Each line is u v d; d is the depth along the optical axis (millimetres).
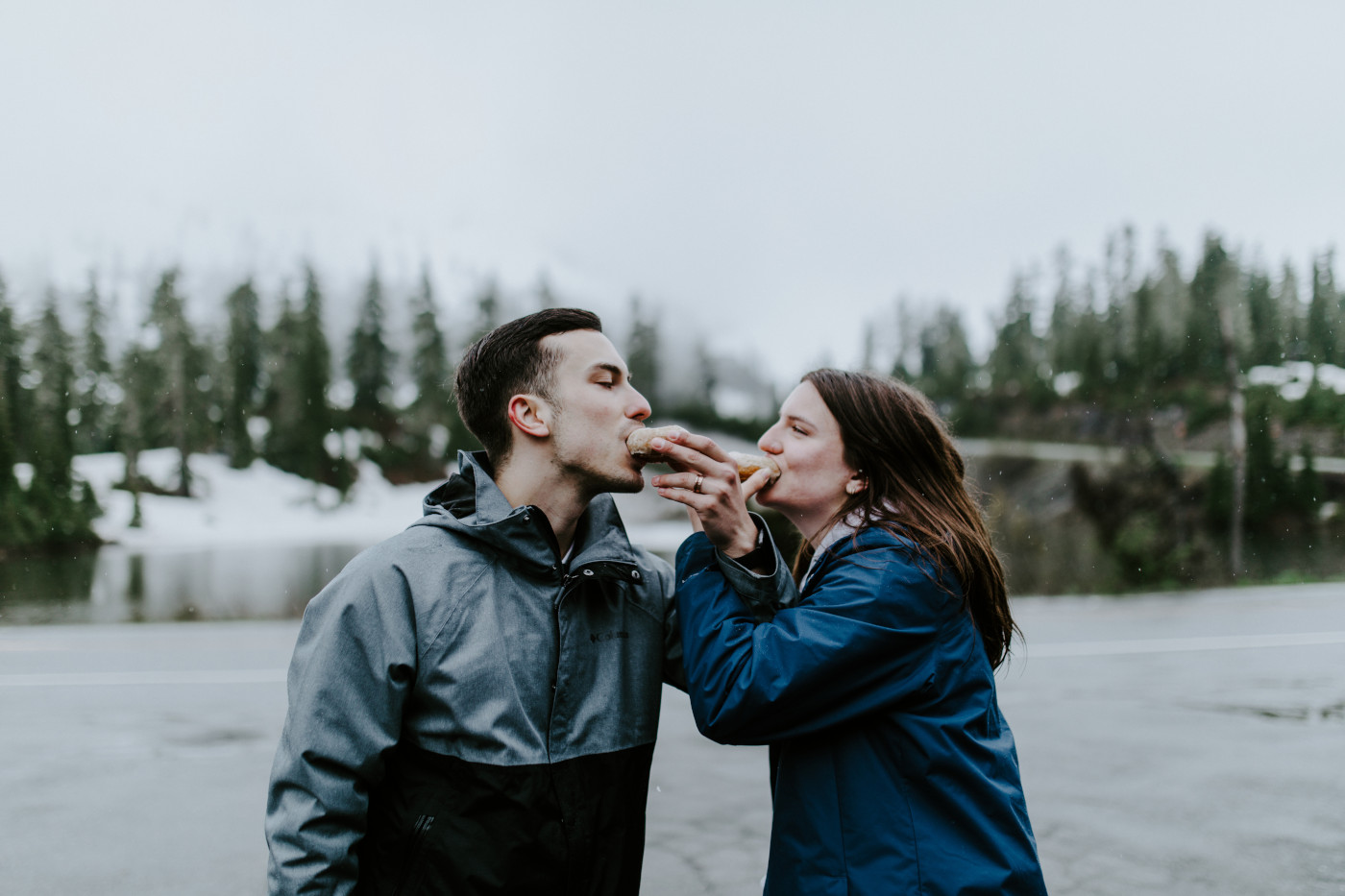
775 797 1674
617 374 1643
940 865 1468
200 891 4020
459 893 1371
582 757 1494
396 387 76188
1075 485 29906
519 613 1514
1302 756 6062
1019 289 77625
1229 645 11180
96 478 51438
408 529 1577
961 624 1665
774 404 90312
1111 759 6000
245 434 58562
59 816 5004
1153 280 63125
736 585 1638
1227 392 51500
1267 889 3961
